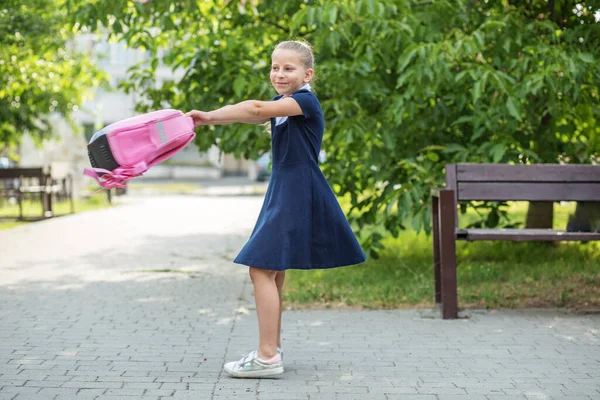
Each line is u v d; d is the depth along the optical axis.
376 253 8.01
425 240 10.72
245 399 3.73
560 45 7.26
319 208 4.06
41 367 4.31
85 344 4.89
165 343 4.95
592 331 5.28
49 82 15.49
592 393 3.85
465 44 6.54
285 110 3.92
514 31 7.35
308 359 4.55
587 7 7.73
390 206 7.12
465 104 7.46
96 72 15.91
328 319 5.76
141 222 15.75
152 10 7.81
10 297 6.69
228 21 8.65
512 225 8.15
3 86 14.37
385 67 7.77
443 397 3.78
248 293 7.04
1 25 11.34
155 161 3.70
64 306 6.27
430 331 5.32
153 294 6.95
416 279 7.24
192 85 8.32
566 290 6.70
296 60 4.07
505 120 7.15
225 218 16.98
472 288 6.84
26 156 33.06
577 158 8.13
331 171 7.93
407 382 4.05
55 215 17.41
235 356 4.62
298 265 3.98
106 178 3.59
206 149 8.55
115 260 9.49
